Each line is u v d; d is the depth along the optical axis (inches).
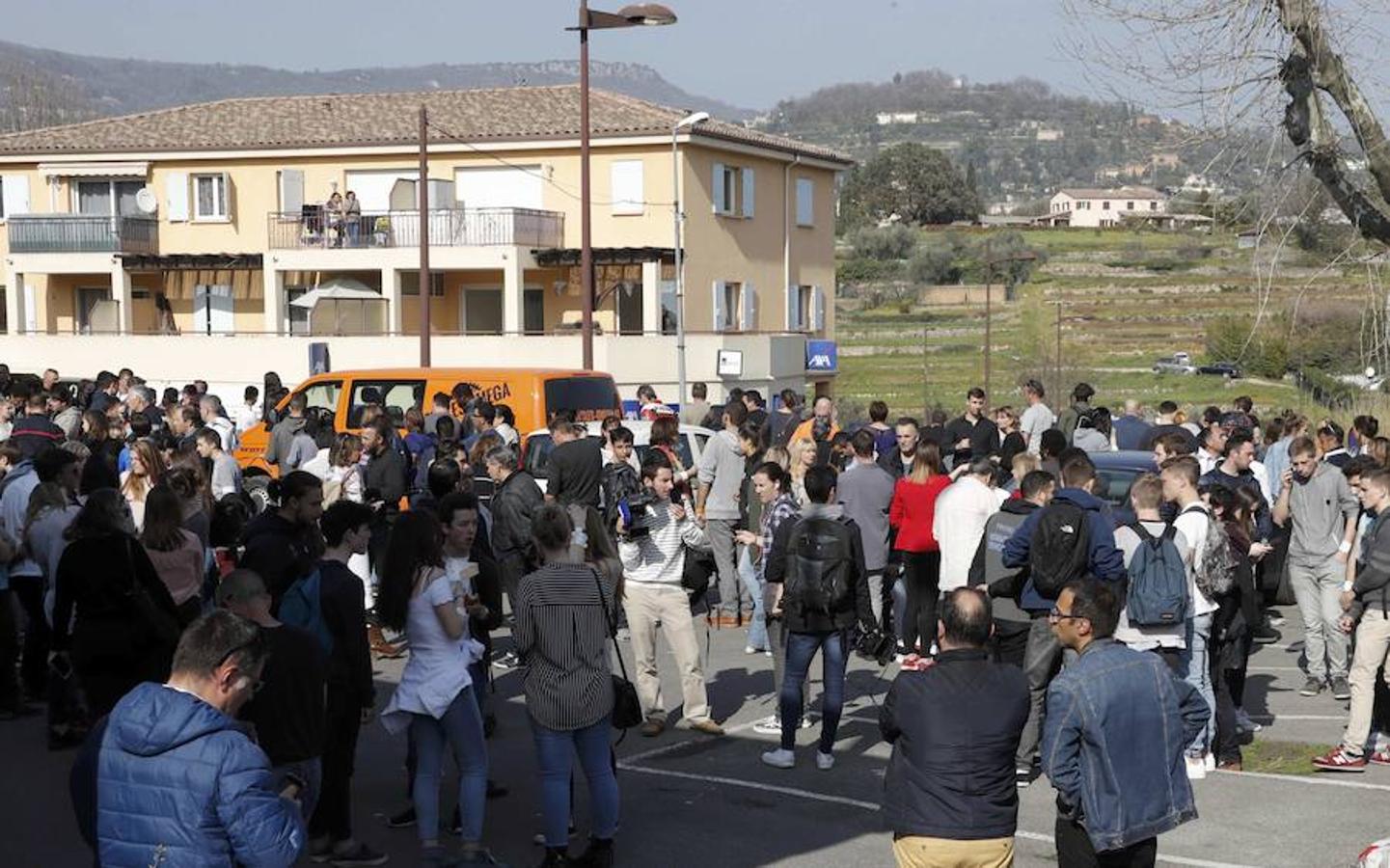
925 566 525.7
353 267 1739.7
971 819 239.3
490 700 466.0
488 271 1787.6
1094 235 3914.9
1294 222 472.7
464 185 1780.3
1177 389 2225.6
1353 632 415.2
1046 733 241.6
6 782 385.7
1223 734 405.4
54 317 1905.8
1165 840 345.4
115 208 1878.7
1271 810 367.9
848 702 487.5
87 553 343.0
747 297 1839.3
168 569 366.3
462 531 331.0
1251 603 404.8
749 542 542.9
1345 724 461.4
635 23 1192.8
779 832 348.8
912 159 5319.9
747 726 449.4
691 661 438.0
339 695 313.0
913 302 3499.0
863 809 366.9
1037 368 2333.9
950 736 240.1
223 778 191.9
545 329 1765.5
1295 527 499.5
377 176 1801.2
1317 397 1165.1
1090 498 379.2
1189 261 3390.7
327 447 673.6
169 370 1713.8
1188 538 382.6
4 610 449.1
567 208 1749.5
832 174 2055.9
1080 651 247.9
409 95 1932.8
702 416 791.1
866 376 2632.9
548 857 314.7
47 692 434.6
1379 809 368.8
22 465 478.9
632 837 344.5
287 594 313.7
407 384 812.0
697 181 1729.8
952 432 711.7
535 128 1745.8
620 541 434.3
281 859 193.9
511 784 386.9
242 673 200.8
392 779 393.7
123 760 193.6
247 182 1830.7
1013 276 3535.9
